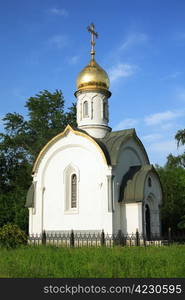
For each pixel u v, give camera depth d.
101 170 26.16
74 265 13.38
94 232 25.55
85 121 30.53
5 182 44.84
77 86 31.56
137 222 25.53
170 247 19.66
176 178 41.12
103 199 25.61
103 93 31.09
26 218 33.88
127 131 28.95
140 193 25.80
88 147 27.11
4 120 48.94
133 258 14.55
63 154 28.47
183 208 41.16
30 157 47.91
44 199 28.58
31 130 49.81
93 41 32.56
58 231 27.25
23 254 16.66
